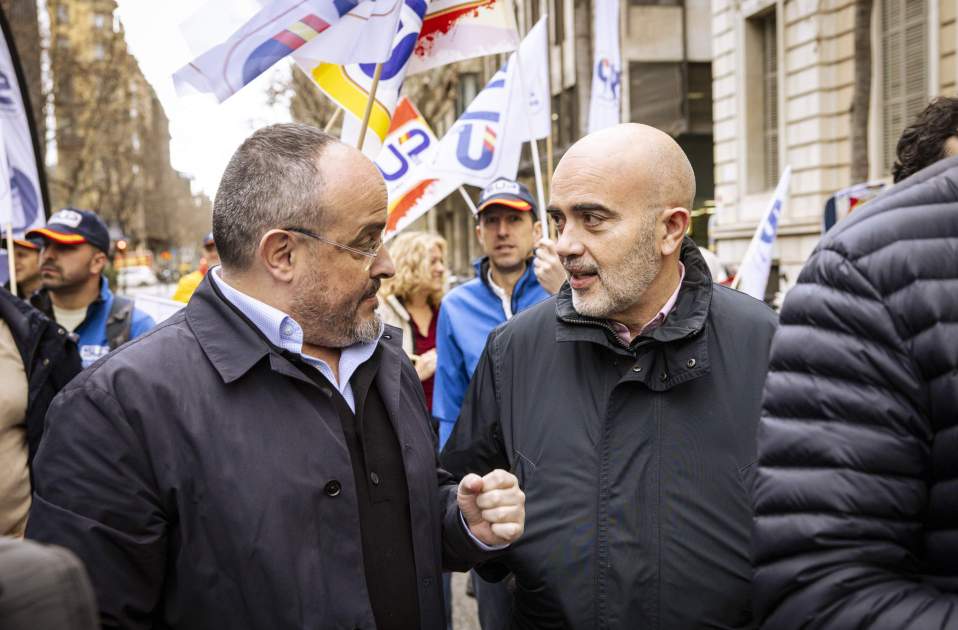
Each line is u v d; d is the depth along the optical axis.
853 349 1.27
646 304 2.14
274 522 1.72
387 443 1.96
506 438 2.26
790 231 14.78
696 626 1.96
